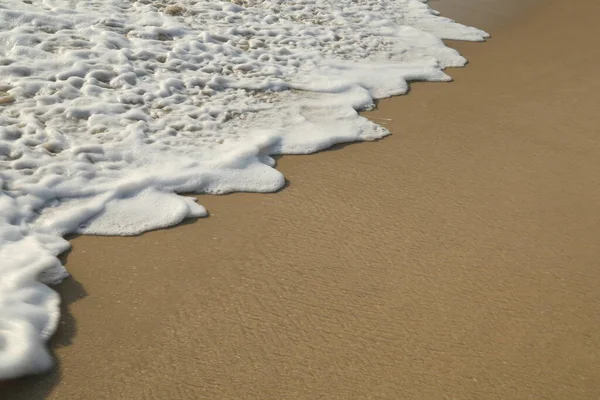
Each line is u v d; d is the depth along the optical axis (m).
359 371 2.60
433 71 5.58
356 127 4.55
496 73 5.65
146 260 3.12
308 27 6.14
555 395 2.57
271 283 3.04
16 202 3.34
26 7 5.37
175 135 4.16
